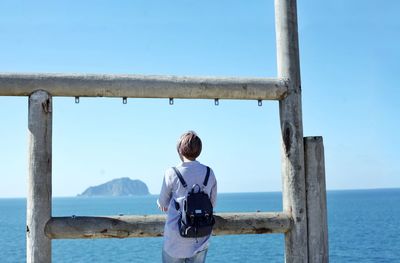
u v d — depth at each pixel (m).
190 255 4.17
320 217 5.35
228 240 40.31
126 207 178.25
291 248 5.26
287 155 5.32
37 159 4.78
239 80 5.23
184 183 4.21
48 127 4.84
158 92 5.05
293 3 5.46
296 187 5.29
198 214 4.03
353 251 32.81
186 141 4.29
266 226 5.16
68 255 33.41
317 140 5.40
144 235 4.88
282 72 5.40
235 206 154.00
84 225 4.79
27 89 4.84
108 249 36.31
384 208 99.75
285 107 5.34
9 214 117.44
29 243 4.73
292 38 5.41
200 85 5.11
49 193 4.80
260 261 28.66
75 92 4.93
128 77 5.03
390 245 35.59
